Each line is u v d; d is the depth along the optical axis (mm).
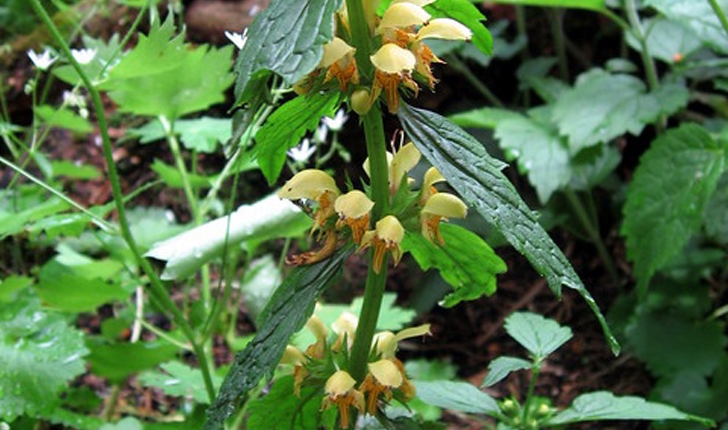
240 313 498
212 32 568
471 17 232
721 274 491
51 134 568
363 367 237
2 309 358
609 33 577
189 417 364
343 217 214
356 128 544
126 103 382
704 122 518
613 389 447
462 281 262
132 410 450
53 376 345
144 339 487
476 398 291
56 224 329
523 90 572
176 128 423
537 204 523
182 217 540
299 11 174
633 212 426
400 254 214
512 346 482
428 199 224
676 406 408
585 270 515
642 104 457
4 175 551
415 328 243
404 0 213
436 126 205
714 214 449
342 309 383
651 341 437
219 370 393
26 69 589
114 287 370
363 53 208
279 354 209
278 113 215
